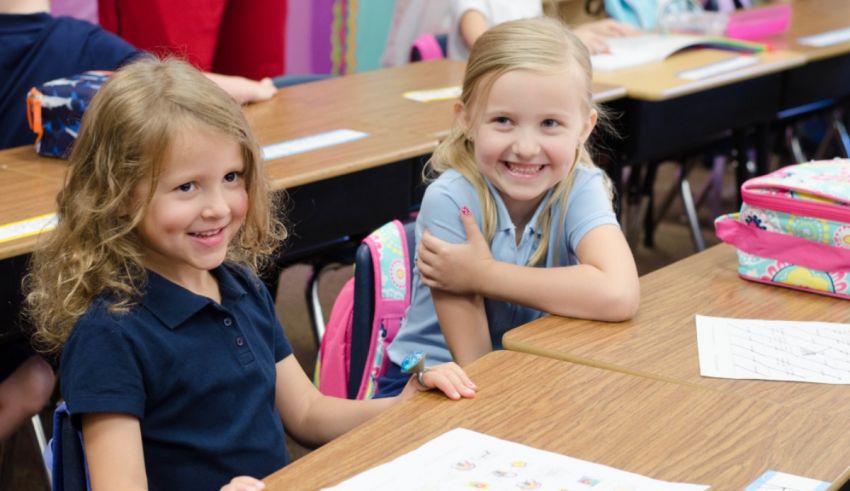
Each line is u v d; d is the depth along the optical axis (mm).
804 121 4348
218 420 1402
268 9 3986
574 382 1408
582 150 1867
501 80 1696
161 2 3750
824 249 1735
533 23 1758
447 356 1850
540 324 1636
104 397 1295
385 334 1973
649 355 1505
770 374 1441
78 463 1320
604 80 3189
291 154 2422
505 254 1810
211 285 1460
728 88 3387
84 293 1347
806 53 3627
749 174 4262
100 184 1346
